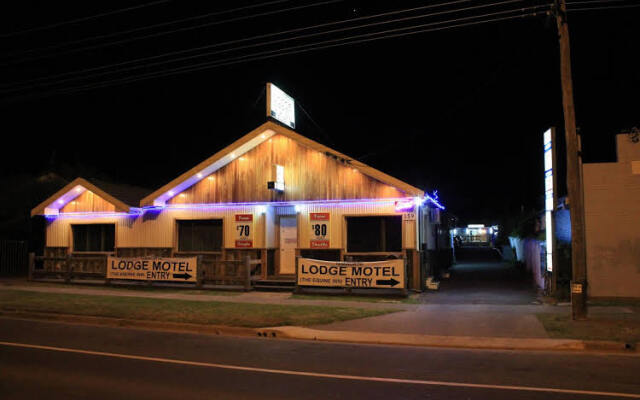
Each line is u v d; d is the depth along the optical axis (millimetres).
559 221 16297
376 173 18344
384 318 13156
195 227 20953
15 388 7188
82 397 6758
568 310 13914
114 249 21844
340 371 8203
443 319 12961
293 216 20188
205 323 12555
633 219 15336
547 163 16984
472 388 7145
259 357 9297
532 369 8336
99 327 12758
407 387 7211
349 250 18938
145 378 7727
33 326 12852
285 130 19297
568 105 12492
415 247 18156
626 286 15250
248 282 18656
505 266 31922
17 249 26938
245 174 20172
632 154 15469
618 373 8031
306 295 17641
